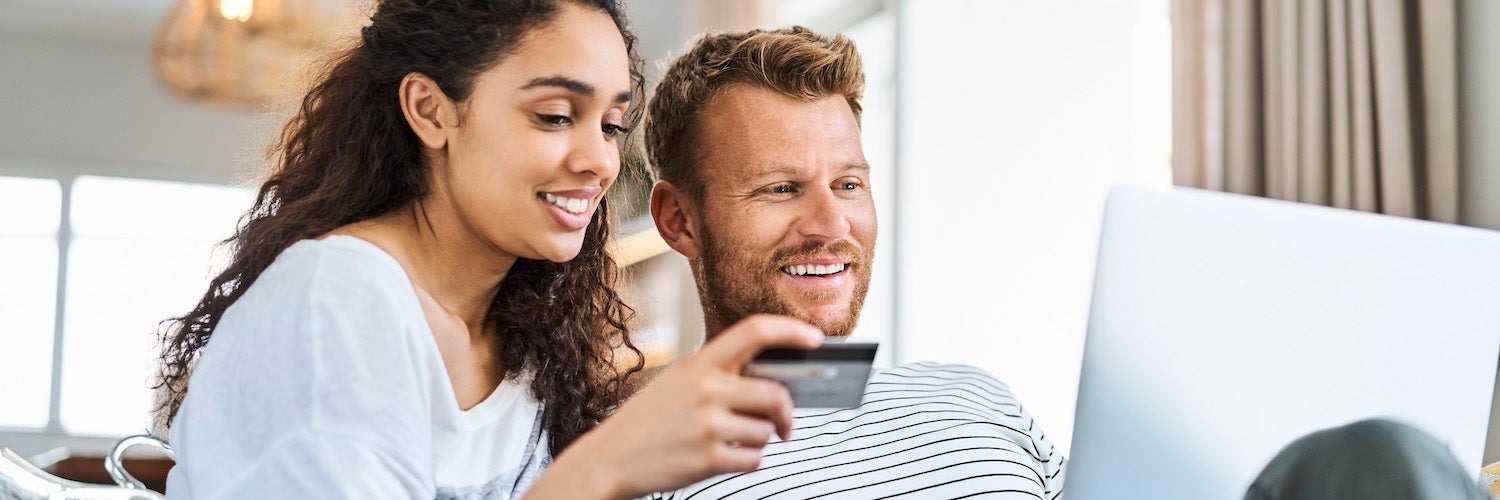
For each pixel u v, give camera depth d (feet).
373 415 2.68
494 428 3.37
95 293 17.37
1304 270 2.38
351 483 2.57
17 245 17.19
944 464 3.97
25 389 17.12
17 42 17.10
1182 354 2.35
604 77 3.21
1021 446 4.23
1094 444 2.38
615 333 4.22
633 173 4.54
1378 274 2.40
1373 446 2.36
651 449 2.18
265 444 2.65
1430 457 2.38
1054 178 8.95
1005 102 9.29
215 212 17.69
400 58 3.25
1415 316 2.42
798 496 3.85
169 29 10.85
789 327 2.20
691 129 4.37
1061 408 8.77
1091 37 8.76
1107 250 2.41
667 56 4.60
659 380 2.29
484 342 3.51
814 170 4.26
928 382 4.27
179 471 2.96
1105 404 2.38
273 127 4.06
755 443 2.19
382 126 3.33
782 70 4.27
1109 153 8.61
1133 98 8.46
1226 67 6.04
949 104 9.69
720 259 4.36
